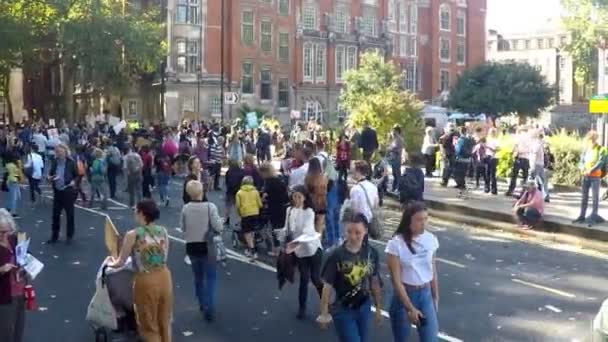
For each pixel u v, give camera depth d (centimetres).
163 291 795
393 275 698
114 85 5359
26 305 781
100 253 1478
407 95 3428
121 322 888
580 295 1177
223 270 1327
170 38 5894
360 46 7475
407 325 718
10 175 1977
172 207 2192
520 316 1046
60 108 7038
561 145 2583
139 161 2170
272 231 1388
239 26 6338
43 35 4894
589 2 7344
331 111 7188
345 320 689
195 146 2880
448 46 8625
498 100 7000
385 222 1898
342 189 1552
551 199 2242
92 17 4684
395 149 2378
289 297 1142
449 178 2683
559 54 11650
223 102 5138
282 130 5175
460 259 1454
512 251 1555
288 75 6800
